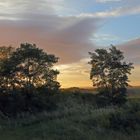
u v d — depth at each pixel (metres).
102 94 69.88
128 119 36.78
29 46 61.00
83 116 41.56
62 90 66.50
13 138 34.78
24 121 49.19
